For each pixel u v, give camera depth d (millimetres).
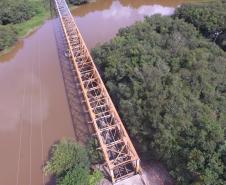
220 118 46250
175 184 45594
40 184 50156
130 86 57438
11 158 55406
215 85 54250
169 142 44719
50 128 60812
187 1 114125
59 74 76438
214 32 77625
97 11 112250
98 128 52562
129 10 110875
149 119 48812
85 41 91312
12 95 71438
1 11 101312
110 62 64375
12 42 92750
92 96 64312
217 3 84000
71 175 43344
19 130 61188
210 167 39938
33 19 106688
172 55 63312
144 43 69062
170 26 77500
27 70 80250
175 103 48375
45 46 90188
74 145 48219
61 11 96125
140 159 50688
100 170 48750
